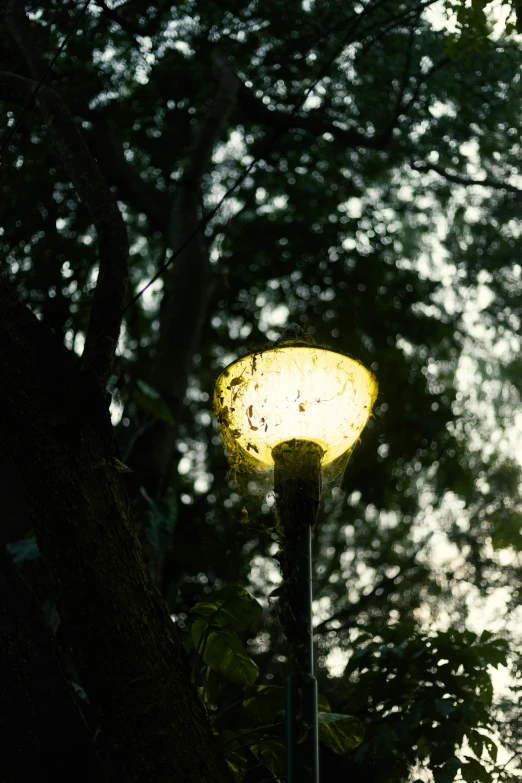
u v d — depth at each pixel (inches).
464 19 214.5
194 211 340.8
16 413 128.3
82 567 120.8
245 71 353.4
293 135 422.9
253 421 130.4
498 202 455.8
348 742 157.8
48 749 112.9
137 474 262.8
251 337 457.1
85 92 355.9
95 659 116.9
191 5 338.3
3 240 394.0
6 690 114.4
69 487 125.1
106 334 153.0
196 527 412.8
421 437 432.8
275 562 123.7
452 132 400.5
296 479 126.0
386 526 494.6
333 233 441.1
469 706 199.2
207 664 161.8
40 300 399.2
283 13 331.3
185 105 394.6
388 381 438.6
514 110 379.9
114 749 113.5
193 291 326.0
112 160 371.6
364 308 444.5
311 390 130.4
